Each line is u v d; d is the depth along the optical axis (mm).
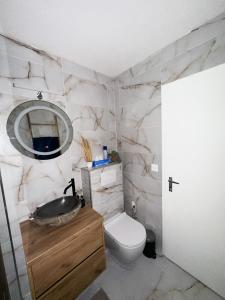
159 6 893
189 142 1225
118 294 1238
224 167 1060
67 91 1444
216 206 1130
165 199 1479
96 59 1451
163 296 1206
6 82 1080
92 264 1188
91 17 947
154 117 1477
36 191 1277
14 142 1141
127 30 1081
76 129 1530
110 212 1734
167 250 1554
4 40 1071
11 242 782
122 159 1905
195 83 1136
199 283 1298
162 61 1334
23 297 867
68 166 1478
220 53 1010
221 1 878
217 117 1055
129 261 1390
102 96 1756
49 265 926
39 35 1088
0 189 743
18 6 835
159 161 1490
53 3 832
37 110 1257
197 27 1085
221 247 1140
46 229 1098
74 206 1273
